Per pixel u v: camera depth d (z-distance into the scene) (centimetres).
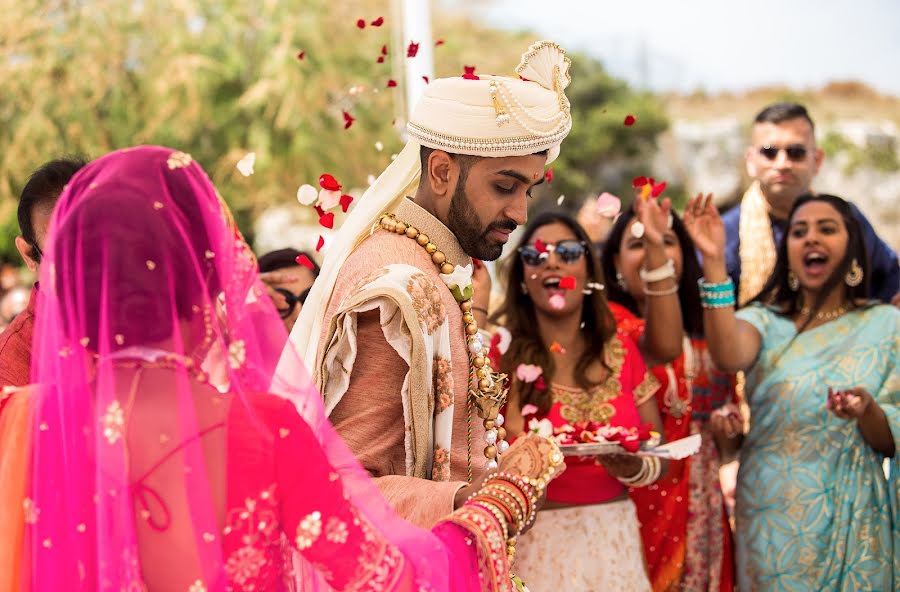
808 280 368
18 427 168
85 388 162
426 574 173
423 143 223
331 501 165
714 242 363
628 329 375
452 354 219
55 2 1376
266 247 1449
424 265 221
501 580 184
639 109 2150
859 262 368
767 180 478
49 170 256
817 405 353
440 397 211
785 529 350
